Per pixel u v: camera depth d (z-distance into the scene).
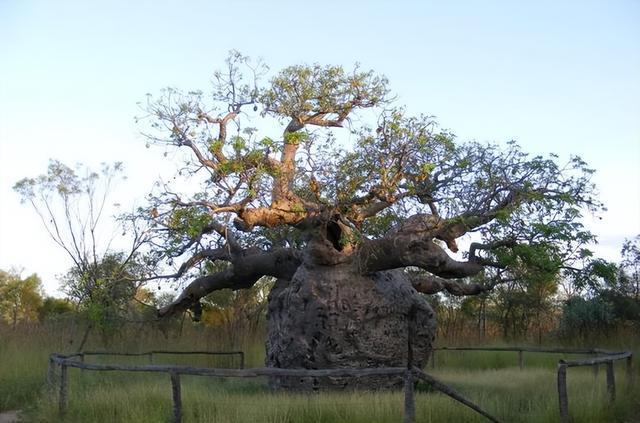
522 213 12.61
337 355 12.65
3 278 38.94
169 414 9.59
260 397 10.63
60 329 19.14
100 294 14.27
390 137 11.53
